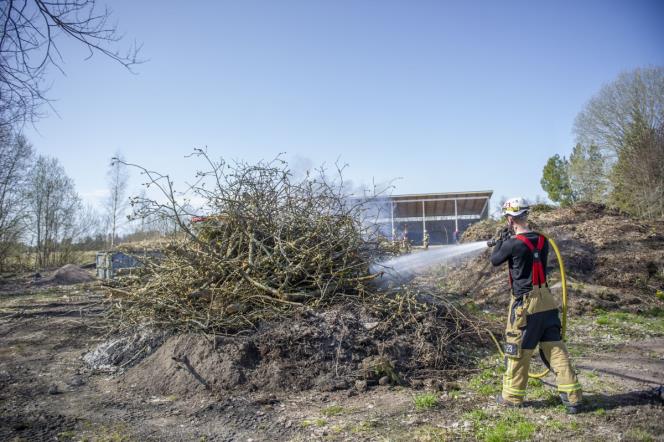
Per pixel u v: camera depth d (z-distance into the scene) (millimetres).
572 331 7098
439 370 5137
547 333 4039
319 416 4102
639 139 26672
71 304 10422
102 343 6574
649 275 9750
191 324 5641
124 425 4000
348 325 5457
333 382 4816
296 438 3662
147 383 5043
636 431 3484
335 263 6211
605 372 5016
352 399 4496
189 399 4641
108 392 4902
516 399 4094
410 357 5238
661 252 10180
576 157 33656
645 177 24906
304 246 6195
